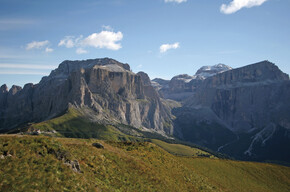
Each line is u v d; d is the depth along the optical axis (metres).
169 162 81.88
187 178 74.44
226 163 124.81
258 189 99.94
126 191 44.25
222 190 82.94
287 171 128.75
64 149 42.25
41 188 31.47
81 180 37.62
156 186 53.75
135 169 57.28
